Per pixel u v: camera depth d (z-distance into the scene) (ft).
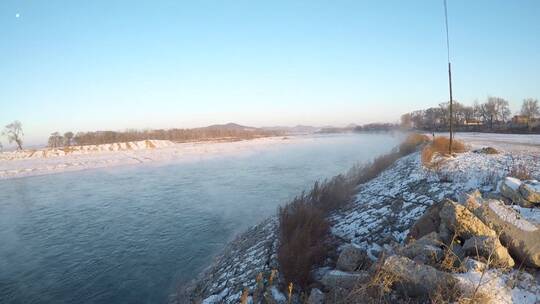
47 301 36.19
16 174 134.82
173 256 45.55
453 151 59.88
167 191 89.92
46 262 46.19
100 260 45.98
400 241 28.12
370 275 18.01
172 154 203.62
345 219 38.29
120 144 259.80
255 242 39.58
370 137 278.87
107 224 62.13
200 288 33.94
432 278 15.29
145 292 36.81
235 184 93.35
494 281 14.79
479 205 20.31
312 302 19.43
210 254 44.86
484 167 40.57
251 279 28.81
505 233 18.03
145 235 54.90
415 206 33.91
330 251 29.09
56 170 143.74
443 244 18.16
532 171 36.04
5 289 39.06
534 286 14.90
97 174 129.80
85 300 36.09
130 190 94.17
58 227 61.67
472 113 222.89
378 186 48.49
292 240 29.40
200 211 67.15
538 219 18.58
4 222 66.28
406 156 74.79
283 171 111.55
